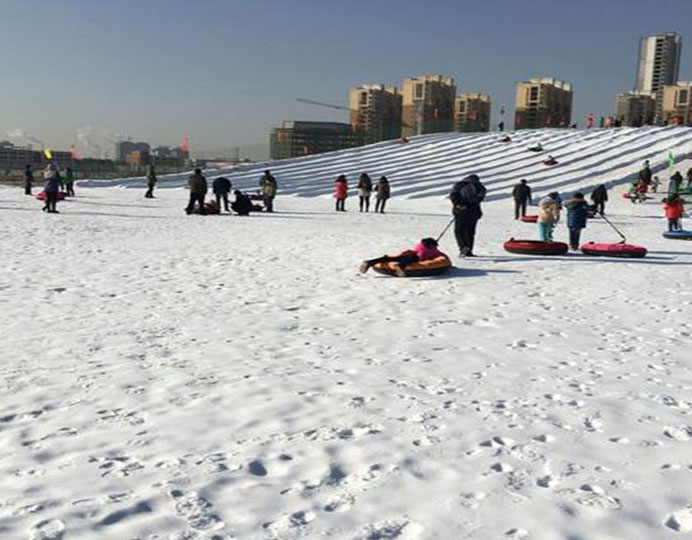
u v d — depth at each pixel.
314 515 3.38
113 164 76.94
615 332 7.66
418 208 34.50
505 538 3.16
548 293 10.28
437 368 6.08
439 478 3.80
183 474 3.85
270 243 16.81
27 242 15.75
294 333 7.44
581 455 4.14
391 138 79.62
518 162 56.31
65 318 8.02
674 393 5.41
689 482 3.77
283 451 4.18
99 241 16.47
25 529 3.22
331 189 46.81
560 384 5.62
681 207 21.08
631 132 64.38
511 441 4.36
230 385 5.52
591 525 3.28
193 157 67.44
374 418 4.77
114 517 3.35
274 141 98.94
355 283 11.02
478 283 11.15
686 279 11.88
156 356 6.39
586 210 15.68
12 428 4.56
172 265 12.75
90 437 4.41
